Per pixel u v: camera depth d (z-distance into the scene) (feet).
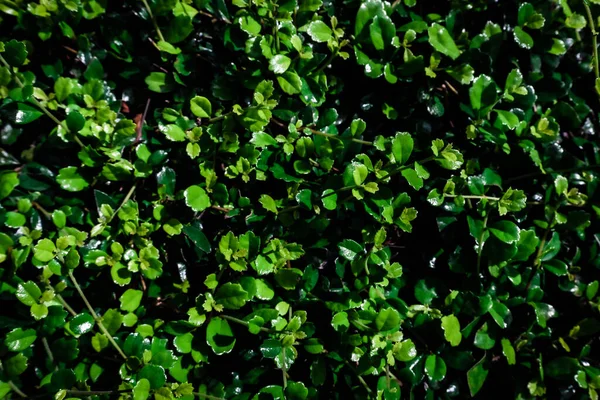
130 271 2.10
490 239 2.25
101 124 2.13
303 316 2.13
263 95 2.14
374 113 2.34
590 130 2.44
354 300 2.17
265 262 2.13
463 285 2.27
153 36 2.25
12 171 2.10
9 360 2.00
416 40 2.31
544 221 2.33
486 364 2.23
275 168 2.19
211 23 2.29
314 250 2.22
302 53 2.19
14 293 2.04
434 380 2.22
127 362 2.04
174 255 2.19
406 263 2.33
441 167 2.29
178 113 2.17
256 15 2.23
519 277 2.27
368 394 2.16
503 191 2.32
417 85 2.31
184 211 2.18
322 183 2.22
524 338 2.29
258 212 2.19
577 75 2.44
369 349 2.14
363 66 2.32
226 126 2.17
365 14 2.23
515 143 2.33
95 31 2.24
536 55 2.39
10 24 2.20
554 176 2.33
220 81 2.22
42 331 2.04
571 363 2.28
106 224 2.11
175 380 2.12
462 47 2.33
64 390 1.98
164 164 2.19
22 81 2.10
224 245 2.11
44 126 2.17
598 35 2.46
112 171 2.12
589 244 2.39
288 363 2.09
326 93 2.30
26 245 2.05
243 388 2.16
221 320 2.11
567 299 2.40
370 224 2.23
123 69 2.25
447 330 2.16
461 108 2.30
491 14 2.42
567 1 2.39
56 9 2.14
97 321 2.06
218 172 2.27
